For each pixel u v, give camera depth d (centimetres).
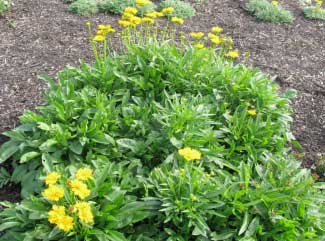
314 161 127
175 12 192
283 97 129
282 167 104
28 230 89
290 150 129
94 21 183
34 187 102
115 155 106
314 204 94
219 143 115
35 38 168
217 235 90
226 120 116
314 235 91
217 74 127
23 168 107
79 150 104
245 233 89
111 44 162
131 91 124
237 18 200
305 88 158
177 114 109
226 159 110
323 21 206
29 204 88
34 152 104
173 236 89
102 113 109
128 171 101
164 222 88
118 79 124
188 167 97
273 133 118
